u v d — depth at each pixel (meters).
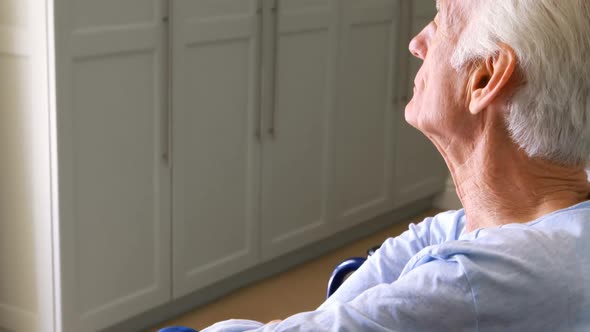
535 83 0.83
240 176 3.13
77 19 2.46
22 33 2.49
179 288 2.98
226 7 2.91
